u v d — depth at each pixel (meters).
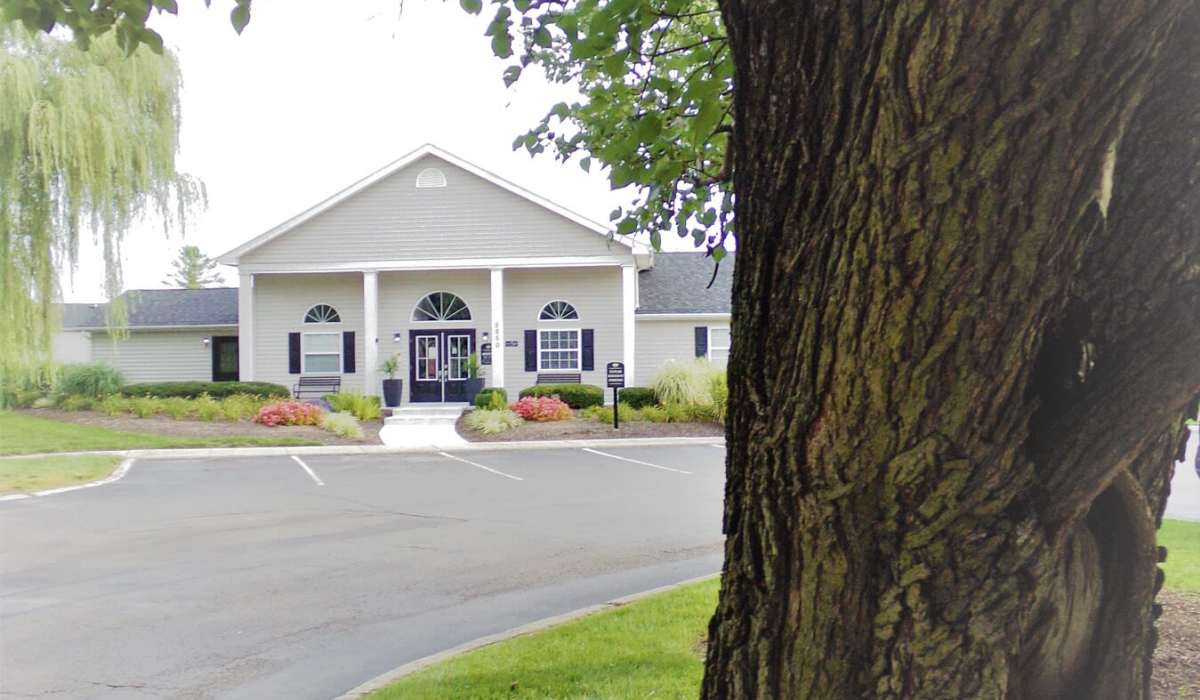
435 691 4.50
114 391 24.38
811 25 1.96
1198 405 2.08
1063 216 1.69
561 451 18.95
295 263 25.02
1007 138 1.65
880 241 1.79
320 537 9.59
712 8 4.84
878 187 1.78
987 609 1.90
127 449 18.27
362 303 26.06
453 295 25.95
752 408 2.18
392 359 25.03
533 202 24.75
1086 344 1.92
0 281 19.06
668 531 9.91
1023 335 1.77
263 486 13.77
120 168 19.72
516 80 4.61
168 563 8.29
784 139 2.06
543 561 8.32
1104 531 2.08
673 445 20.06
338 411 23.45
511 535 9.68
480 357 25.75
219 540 9.44
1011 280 1.73
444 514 11.13
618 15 3.59
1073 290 1.92
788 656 2.11
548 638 5.48
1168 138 1.83
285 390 24.95
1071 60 1.59
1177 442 2.10
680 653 5.09
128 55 4.11
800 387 1.99
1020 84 1.63
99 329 28.23
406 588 7.29
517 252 24.80
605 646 5.27
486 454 18.42
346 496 12.73
